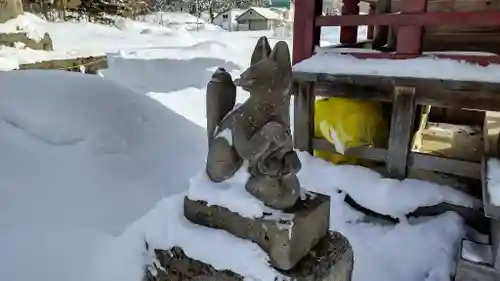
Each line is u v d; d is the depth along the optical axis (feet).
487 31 10.65
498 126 9.99
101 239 7.14
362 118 9.67
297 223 4.96
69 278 6.23
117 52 34.63
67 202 7.85
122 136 10.28
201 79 24.76
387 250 8.21
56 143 9.32
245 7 122.11
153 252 5.82
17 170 8.21
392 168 9.11
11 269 6.18
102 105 10.94
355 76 8.75
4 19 19.10
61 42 41.34
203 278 5.23
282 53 4.77
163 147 10.64
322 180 9.49
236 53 38.58
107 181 8.74
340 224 8.87
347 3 12.76
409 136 8.77
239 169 5.42
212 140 5.47
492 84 7.42
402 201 8.63
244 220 5.13
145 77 25.04
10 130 9.23
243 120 5.04
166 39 51.13
